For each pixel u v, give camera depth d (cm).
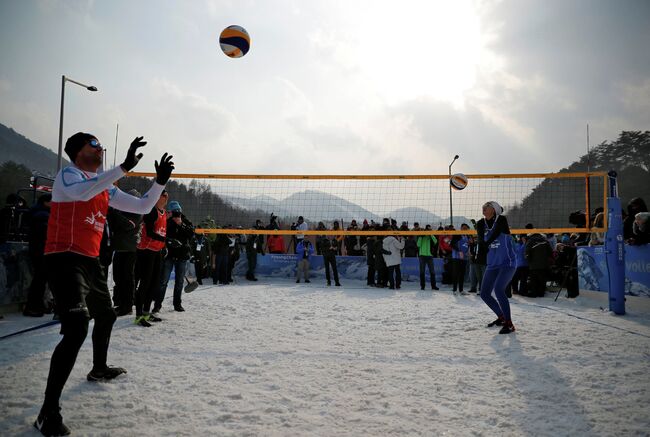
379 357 352
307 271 1187
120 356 342
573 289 816
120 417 219
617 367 321
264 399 248
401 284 1167
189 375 295
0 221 672
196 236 973
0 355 341
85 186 210
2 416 218
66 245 228
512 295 899
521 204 1009
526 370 313
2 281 529
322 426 211
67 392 255
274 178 884
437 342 413
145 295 479
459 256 953
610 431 208
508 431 207
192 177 888
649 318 558
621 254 597
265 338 425
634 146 6694
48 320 510
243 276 1285
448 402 246
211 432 201
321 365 326
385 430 207
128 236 482
